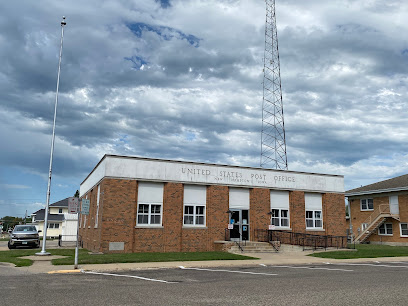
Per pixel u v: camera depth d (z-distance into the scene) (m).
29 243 28.88
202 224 25.92
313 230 29.64
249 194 27.88
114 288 10.77
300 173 29.84
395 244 39.81
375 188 43.69
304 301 9.02
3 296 9.44
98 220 24.23
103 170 23.88
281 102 37.06
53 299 9.08
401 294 10.02
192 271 15.20
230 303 8.75
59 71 24.06
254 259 19.94
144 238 23.77
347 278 13.20
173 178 25.17
